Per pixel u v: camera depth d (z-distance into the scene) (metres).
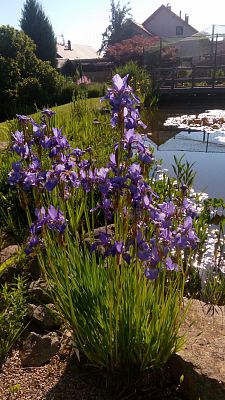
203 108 17.64
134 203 2.04
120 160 2.18
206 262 4.32
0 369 2.50
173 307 2.30
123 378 2.38
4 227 4.04
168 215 2.08
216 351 2.38
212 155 9.38
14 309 2.66
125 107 2.06
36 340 2.62
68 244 2.62
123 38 45.09
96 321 2.29
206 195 6.44
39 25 30.80
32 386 2.37
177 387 2.37
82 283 2.37
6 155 5.19
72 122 7.93
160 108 17.62
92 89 18.92
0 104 14.49
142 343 2.29
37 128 2.55
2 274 3.27
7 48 15.45
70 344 2.59
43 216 2.32
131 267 2.38
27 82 15.38
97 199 4.18
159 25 48.12
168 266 2.15
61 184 2.47
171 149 10.12
